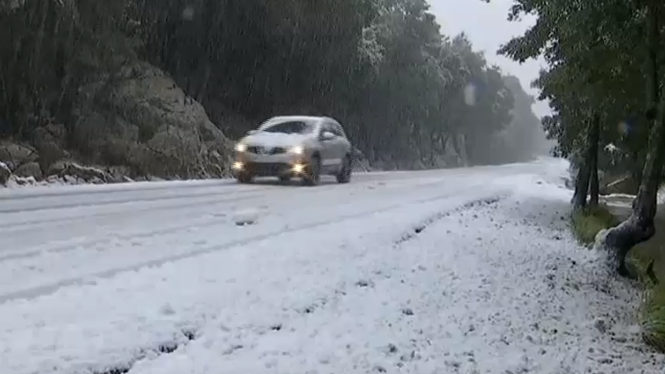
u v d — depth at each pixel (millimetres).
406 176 27750
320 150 18500
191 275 6121
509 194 19953
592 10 9008
